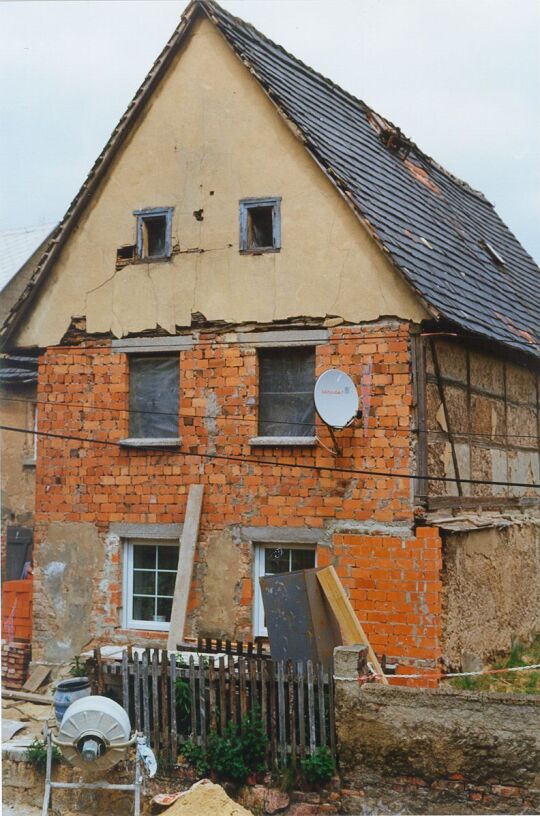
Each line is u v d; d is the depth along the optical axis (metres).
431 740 9.25
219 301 13.27
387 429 12.18
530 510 15.63
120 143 13.98
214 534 13.01
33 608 13.89
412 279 12.16
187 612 12.99
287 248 12.95
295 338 12.78
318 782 9.54
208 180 13.49
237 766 9.70
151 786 9.95
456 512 12.88
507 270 17.77
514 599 14.37
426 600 11.75
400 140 17.09
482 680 12.27
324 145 13.39
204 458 13.15
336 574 11.09
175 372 13.65
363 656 9.81
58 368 14.11
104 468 13.72
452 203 18.36
